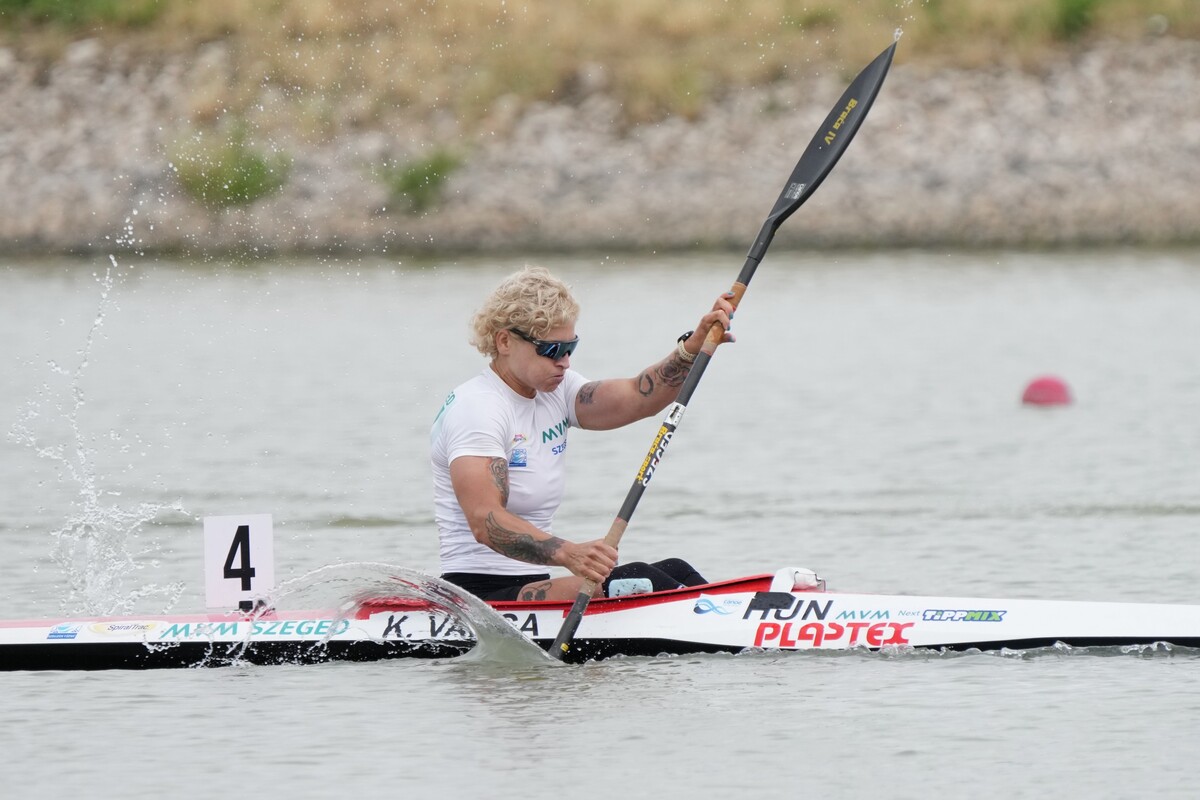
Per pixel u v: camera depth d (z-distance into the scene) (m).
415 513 40.47
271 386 59.31
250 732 23.06
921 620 26.78
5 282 88.94
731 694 24.48
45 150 110.06
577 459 47.97
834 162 29.08
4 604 31.59
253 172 105.19
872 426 52.41
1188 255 96.19
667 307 79.00
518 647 26.41
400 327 73.38
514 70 115.25
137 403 56.00
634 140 110.62
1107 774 20.88
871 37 116.81
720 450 48.81
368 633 26.92
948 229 103.38
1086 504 40.75
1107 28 116.88
